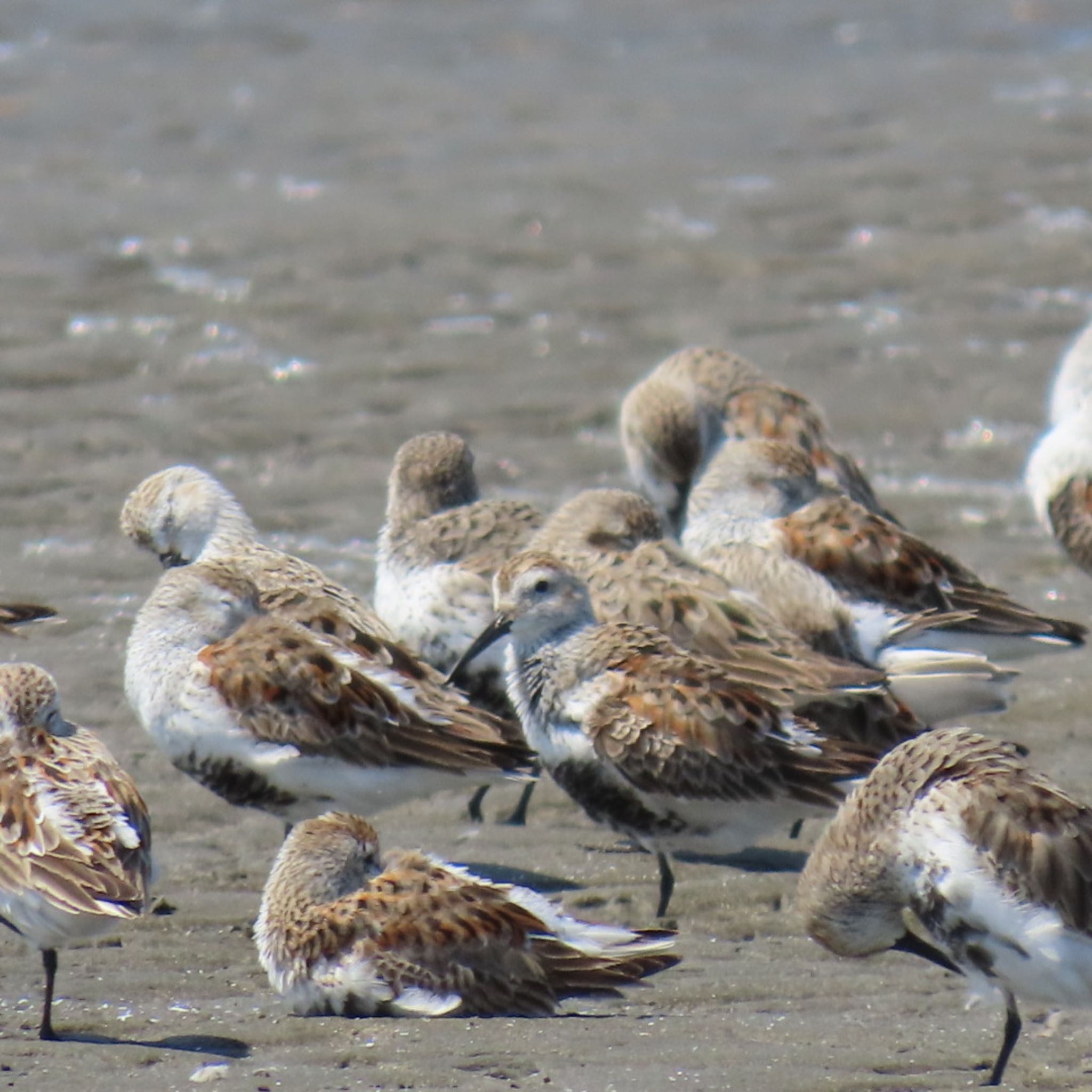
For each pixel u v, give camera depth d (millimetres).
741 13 33750
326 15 33344
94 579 14797
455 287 21359
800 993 9352
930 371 19312
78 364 19016
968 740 8852
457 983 8906
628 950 9148
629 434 16391
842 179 24875
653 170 25359
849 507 13500
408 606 13070
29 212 23375
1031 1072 8453
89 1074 8195
